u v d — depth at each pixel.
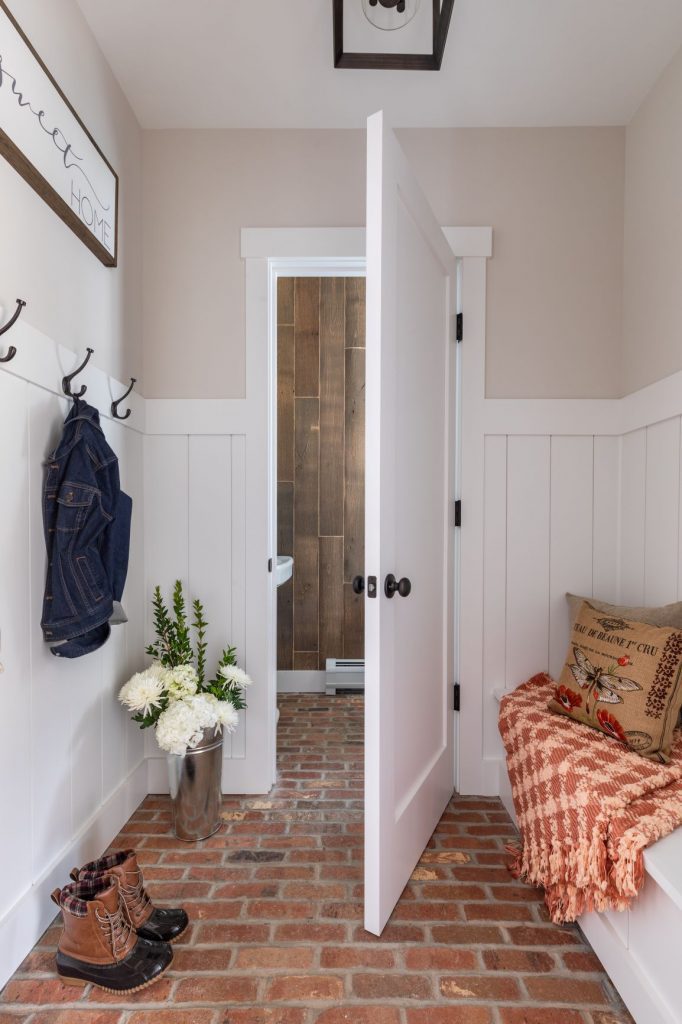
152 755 2.20
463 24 1.73
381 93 2.03
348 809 2.07
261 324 2.19
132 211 2.09
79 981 1.30
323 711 3.13
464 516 2.18
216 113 2.13
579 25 1.73
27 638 1.40
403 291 1.62
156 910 1.47
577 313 2.19
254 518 2.19
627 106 2.09
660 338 1.91
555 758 1.53
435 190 2.20
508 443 2.19
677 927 1.07
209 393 2.20
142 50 1.83
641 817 1.25
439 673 2.04
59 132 1.50
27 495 1.40
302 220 2.20
